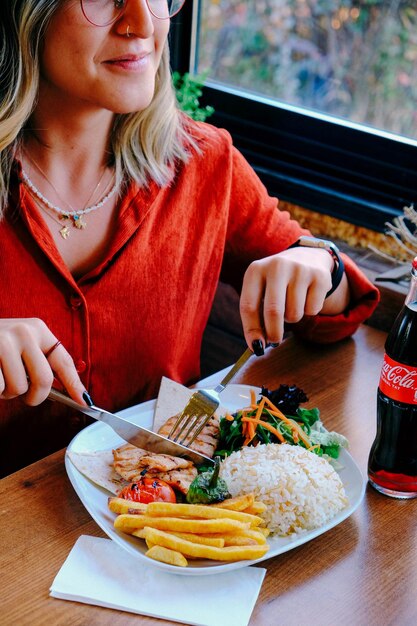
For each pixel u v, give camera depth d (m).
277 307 1.13
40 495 1.01
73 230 1.22
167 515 0.93
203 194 1.33
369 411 1.18
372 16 1.54
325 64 1.63
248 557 0.90
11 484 1.02
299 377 1.25
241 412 1.09
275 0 1.64
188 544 0.90
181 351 1.35
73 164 1.20
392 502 1.03
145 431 1.03
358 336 1.37
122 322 1.25
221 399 1.17
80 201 1.22
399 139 1.58
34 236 1.16
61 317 1.20
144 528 0.92
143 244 1.25
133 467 1.01
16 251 1.17
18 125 1.13
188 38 1.76
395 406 0.99
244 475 0.97
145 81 1.11
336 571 0.94
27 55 1.10
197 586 0.90
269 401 1.08
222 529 0.91
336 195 1.64
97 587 0.90
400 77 1.56
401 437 1.01
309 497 0.95
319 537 0.98
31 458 1.26
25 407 1.22
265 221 1.38
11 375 1.01
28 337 1.02
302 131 1.69
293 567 0.94
